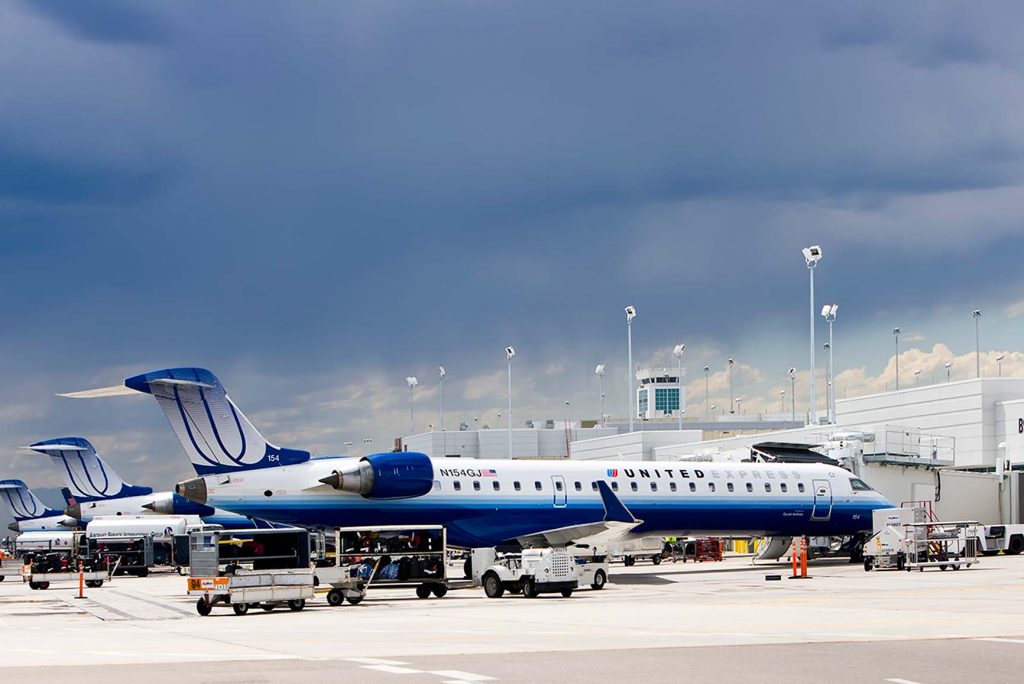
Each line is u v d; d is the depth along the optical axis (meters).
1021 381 72.56
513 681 16.20
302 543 36.19
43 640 24.56
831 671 17.11
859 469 67.31
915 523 53.09
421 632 24.73
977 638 21.70
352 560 42.00
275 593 34.06
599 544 50.59
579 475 50.75
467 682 16.16
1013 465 72.50
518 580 38.19
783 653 19.42
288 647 21.66
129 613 35.12
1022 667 17.56
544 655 19.42
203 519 71.75
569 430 133.50
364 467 45.25
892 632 23.06
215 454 44.34
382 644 21.94
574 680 16.27
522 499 48.81
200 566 34.69
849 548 61.00
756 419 154.25
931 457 71.19
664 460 95.31
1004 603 31.42
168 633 26.12
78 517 80.06
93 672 17.92
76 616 34.38
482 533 47.97
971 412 72.81
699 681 16.08
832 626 24.56
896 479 68.75
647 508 52.00
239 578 33.62
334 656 19.83
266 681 16.52
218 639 23.92
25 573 69.31
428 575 40.59
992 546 64.00
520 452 130.88
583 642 21.62
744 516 54.44
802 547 46.94
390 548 40.50
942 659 18.53
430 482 46.56
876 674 16.80
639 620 26.95
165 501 61.38
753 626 24.80
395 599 40.03
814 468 57.56
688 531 53.69
